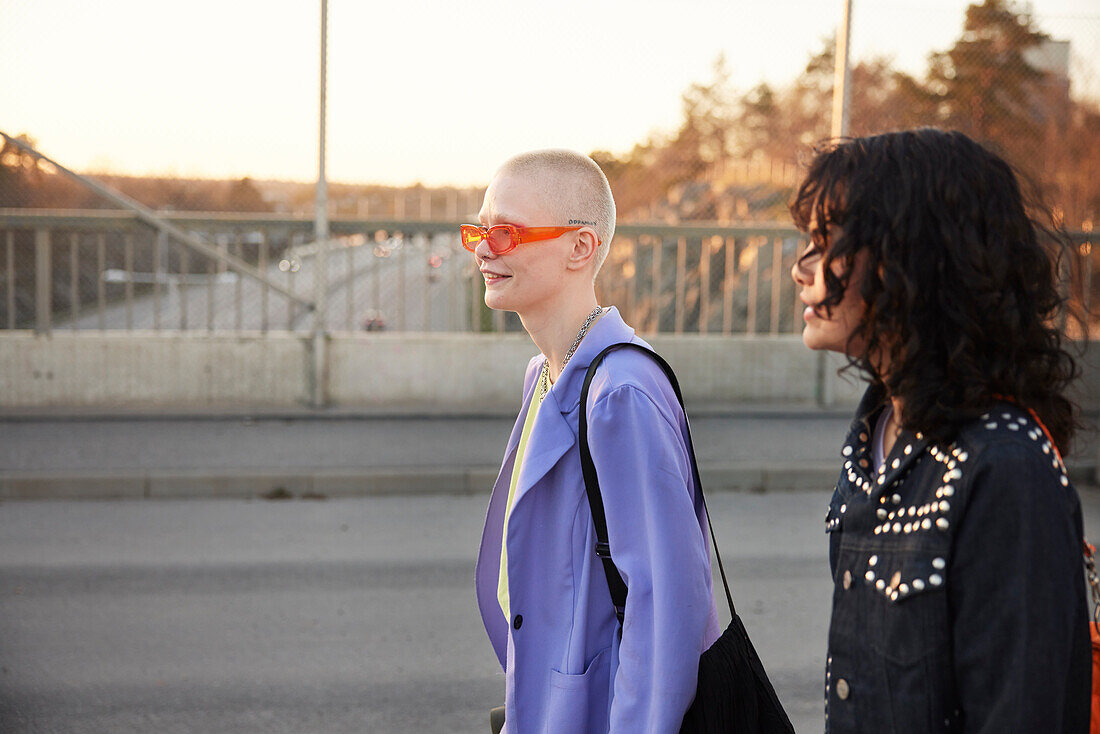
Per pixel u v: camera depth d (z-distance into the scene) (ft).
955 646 3.37
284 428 24.36
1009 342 3.51
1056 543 3.25
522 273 5.32
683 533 4.65
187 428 24.13
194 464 20.95
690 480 5.15
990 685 3.24
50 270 25.29
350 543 17.39
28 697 11.13
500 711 6.09
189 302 27.27
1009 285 3.55
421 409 26.02
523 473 5.10
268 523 18.56
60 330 26.13
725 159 33.53
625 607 4.75
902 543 3.55
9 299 25.73
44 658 12.24
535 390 5.95
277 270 26.32
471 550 17.06
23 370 25.20
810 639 13.12
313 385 26.09
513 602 5.13
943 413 3.46
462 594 14.85
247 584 15.15
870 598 3.65
